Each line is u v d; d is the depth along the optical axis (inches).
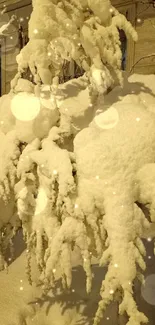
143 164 68.0
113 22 78.8
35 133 77.8
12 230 87.4
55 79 76.4
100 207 67.4
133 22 223.6
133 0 220.8
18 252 121.9
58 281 104.2
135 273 64.3
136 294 93.0
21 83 83.7
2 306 93.9
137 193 67.7
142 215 66.9
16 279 106.1
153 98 83.4
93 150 68.2
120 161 67.0
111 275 64.7
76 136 72.9
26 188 75.5
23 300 96.4
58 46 74.7
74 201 69.2
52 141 75.2
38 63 74.9
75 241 69.1
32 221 78.2
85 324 86.8
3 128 83.4
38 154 73.7
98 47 77.1
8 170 77.2
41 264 76.1
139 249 66.3
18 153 77.9
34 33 74.2
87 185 67.9
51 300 96.6
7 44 321.7
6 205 82.7
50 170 70.5
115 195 66.1
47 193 73.1
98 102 79.8
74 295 98.1
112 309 90.2
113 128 71.2
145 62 219.3
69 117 78.1
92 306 93.3
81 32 75.3
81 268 110.4
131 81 89.5
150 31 214.4
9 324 87.5
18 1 291.3
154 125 71.4
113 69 82.2
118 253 64.3
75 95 84.4
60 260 69.2
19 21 301.9
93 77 77.3
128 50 228.1
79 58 76.0
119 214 64.9
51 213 74.1
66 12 76.6
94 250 72.5
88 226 70.2
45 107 77.7
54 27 73.5
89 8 78.1
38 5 74.0
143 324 81.8
